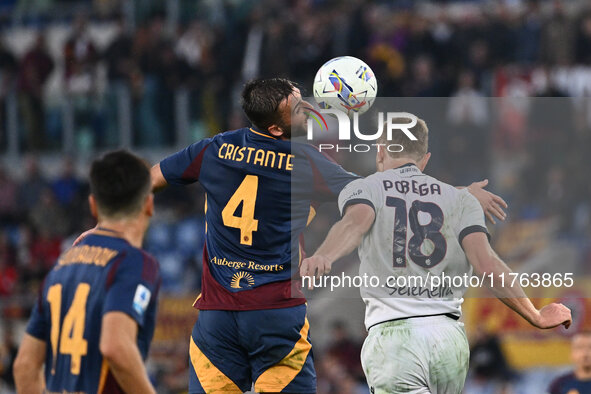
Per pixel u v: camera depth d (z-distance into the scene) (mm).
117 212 12891
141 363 12141
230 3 47469
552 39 42844
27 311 39656
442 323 14742
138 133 46281
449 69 42938
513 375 29766
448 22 44969
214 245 15422
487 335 29922
